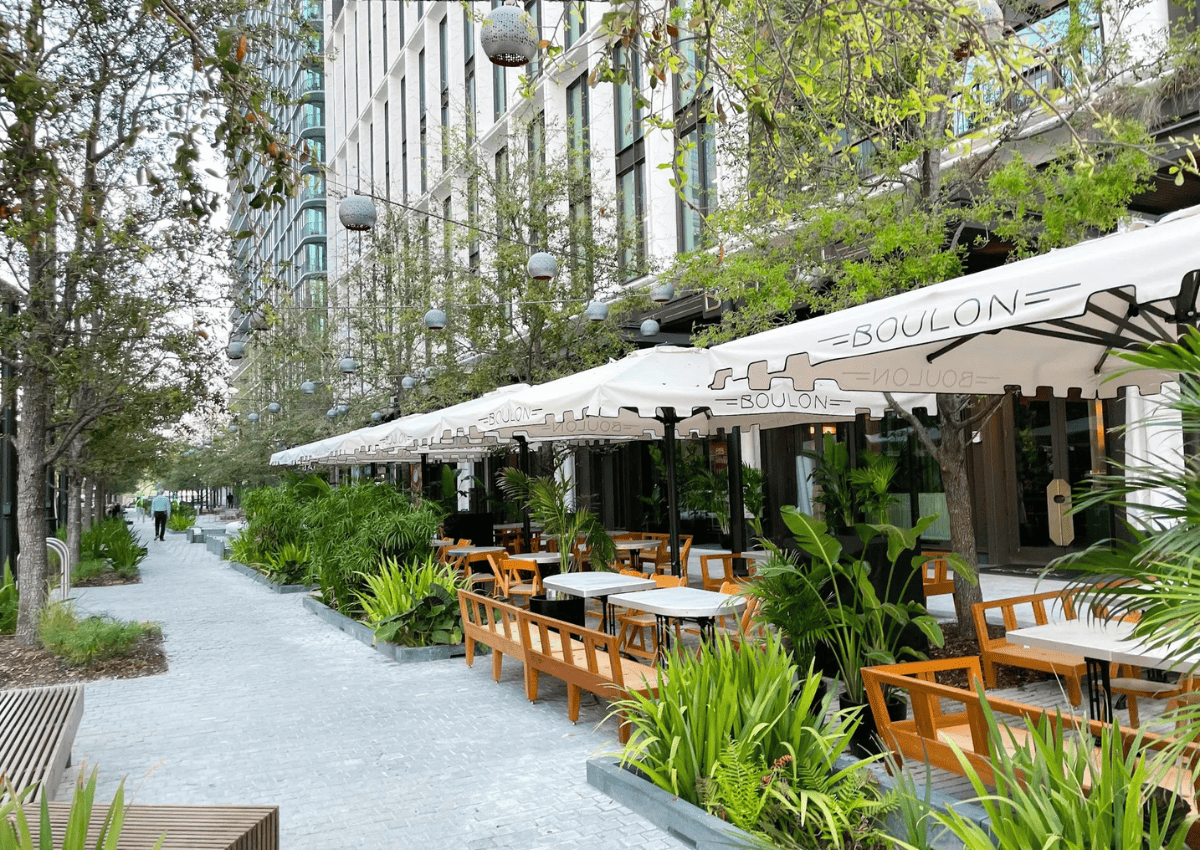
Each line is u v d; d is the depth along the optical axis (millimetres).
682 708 4773
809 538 5480
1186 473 2855
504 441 16938
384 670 9023
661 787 4863
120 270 9906
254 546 19953
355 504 13492
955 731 4832
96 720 7254
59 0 7668
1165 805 3094
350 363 21562
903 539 5652
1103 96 8523
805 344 5238
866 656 5617
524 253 17391
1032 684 7137
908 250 7621
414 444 15812
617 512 26750
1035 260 4102
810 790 4152
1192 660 4062
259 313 10812
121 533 23188
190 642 10930
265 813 3541
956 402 8656
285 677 8797
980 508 15742
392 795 5316
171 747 6465
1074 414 14055
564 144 21219
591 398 8367
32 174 5156
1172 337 4969
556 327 17203
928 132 8500
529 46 4910
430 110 33625
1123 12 9156
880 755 4105
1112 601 3037
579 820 4789
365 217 8055
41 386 10336
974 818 3861
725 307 11531
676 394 8055
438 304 19344
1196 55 7941
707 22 4582
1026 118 8273
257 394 34688
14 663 9492
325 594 13430
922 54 5500
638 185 21844
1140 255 3393
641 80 21406
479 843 4539
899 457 17250
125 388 10531
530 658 7477
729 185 13555
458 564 14117
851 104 7238
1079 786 2875
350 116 46562
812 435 19250
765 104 5160
